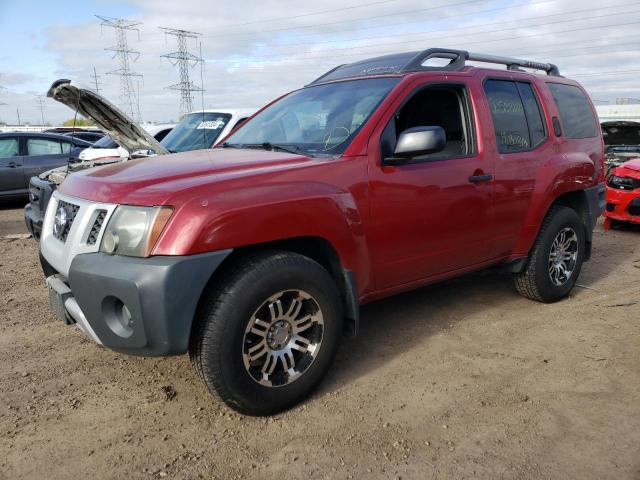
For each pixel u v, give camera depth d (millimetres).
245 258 2752
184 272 2463
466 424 2799
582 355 3602
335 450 2588
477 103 3844
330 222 2920
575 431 2729
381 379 3287
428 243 3523
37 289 5086
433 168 3488
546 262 4398
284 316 2846
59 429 2764
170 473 2430
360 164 3141
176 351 2529
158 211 2502
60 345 3785
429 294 4871
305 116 3781
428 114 3945
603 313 4395
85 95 5297
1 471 2439
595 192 4914
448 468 2451
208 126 7855
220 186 2643
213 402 3023
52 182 5414
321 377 3031
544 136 4438
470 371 3383
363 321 4234
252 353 2760
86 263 2602
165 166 3078
